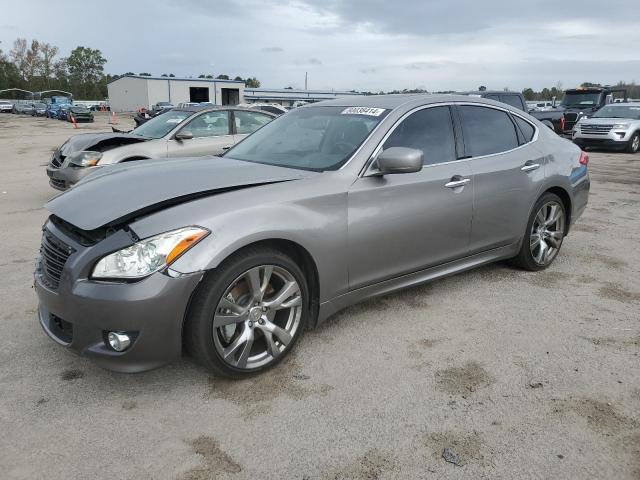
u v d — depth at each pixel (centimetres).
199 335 282
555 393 296
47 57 11312
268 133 430
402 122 379
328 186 328
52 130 3064
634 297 434
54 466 238
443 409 282
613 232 645
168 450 249
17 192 933
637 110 1686
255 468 238
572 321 388
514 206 443
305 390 299
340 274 338
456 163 402
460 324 382
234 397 292
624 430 264
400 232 362
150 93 6425
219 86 6725
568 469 238
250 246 295
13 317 389
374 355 338
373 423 270
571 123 2023
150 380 308
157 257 266
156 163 381
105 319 265
